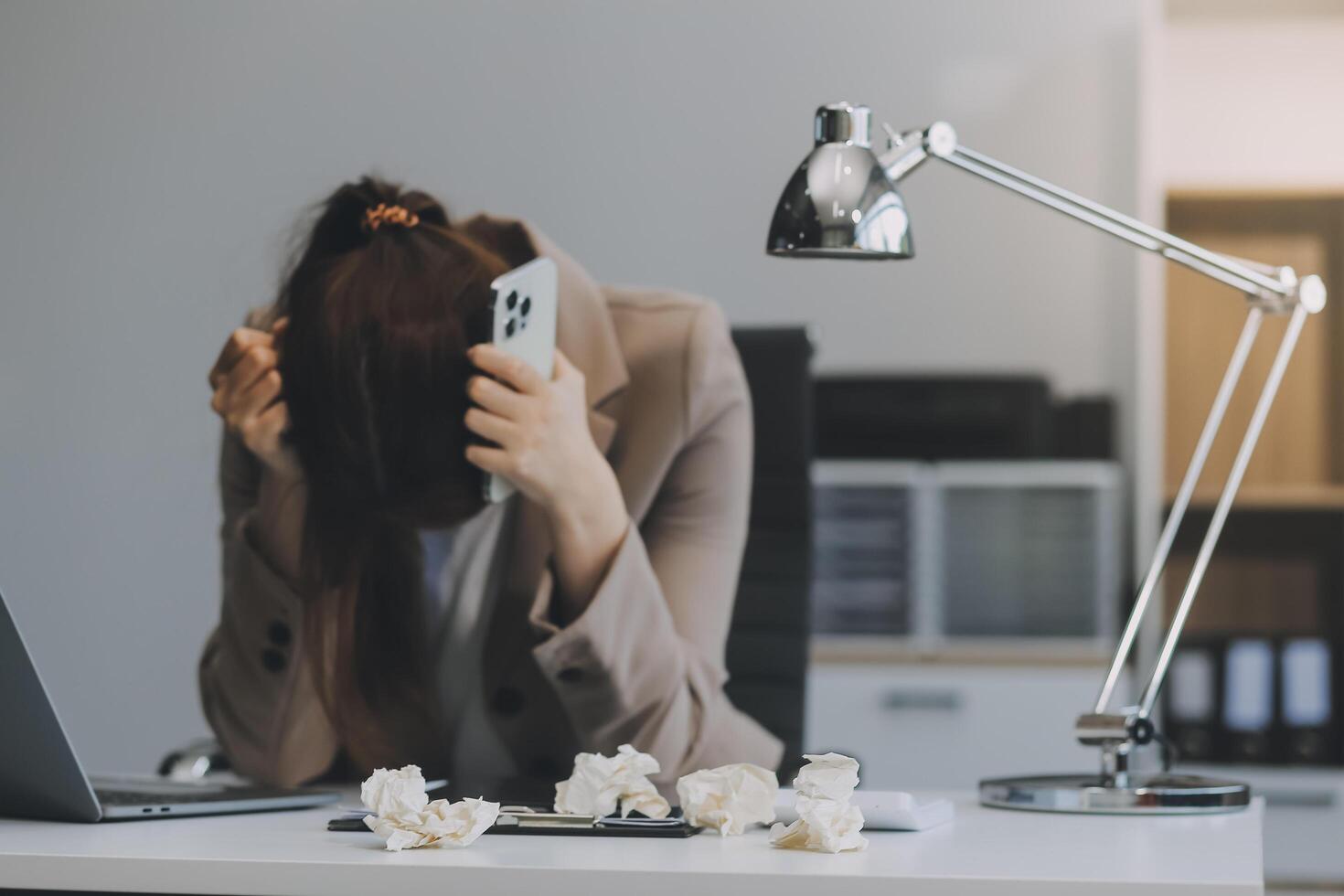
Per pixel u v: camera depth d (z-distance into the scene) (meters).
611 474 2.03
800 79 3.63
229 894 1.00
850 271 3.65
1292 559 3.29
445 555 2.10
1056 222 3.61
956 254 3.64
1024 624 3.23
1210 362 3.32
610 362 2.17
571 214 3.59
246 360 2.09
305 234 2.59
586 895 0.96
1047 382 3.32
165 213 3.29
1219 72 3.44
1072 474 3.23
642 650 2.04
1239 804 1.40
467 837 1.07
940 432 3.30
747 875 0.95
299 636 2.12
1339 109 3.40
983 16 3.63
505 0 3.53
